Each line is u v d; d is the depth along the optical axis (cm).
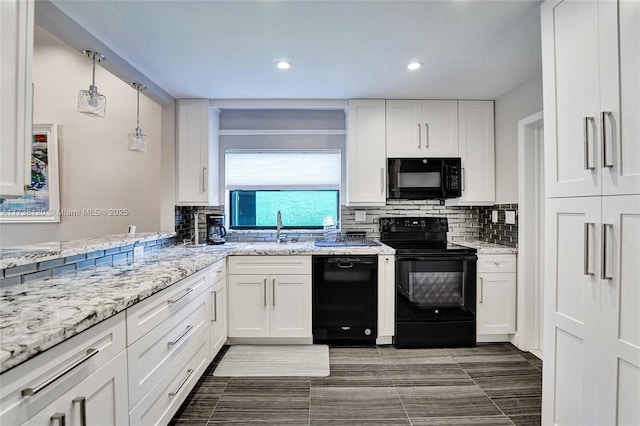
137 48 215
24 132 112
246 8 172
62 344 94
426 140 315
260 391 215
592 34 135
